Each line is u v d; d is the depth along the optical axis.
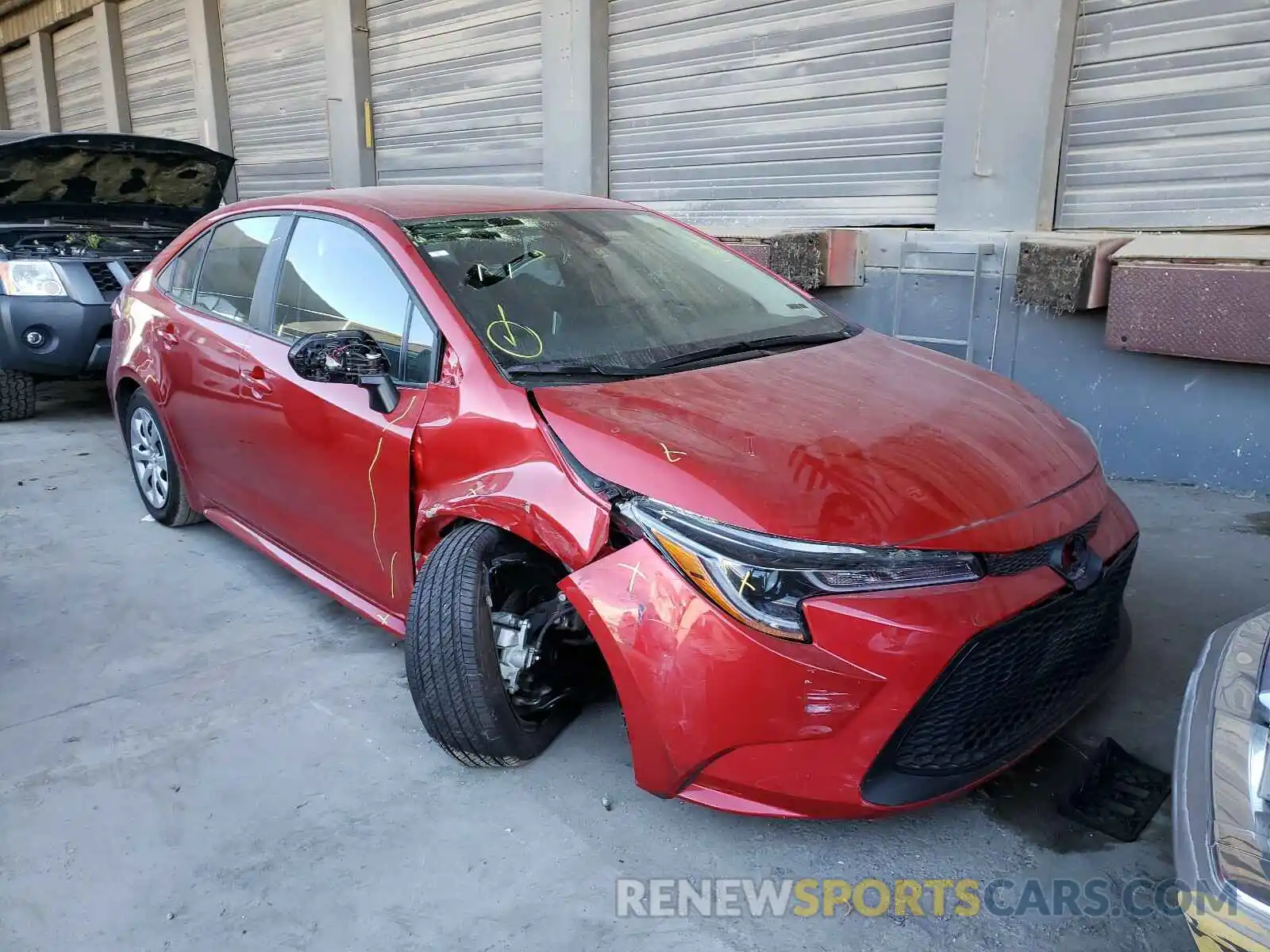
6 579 4.11
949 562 2.16
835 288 5.96
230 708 3.11
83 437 6.42
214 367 3.73
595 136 7.47
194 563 4.27
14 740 2.95
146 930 2.21
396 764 2.81
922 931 2.17
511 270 3.11
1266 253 4.22
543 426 2.53
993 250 5.30
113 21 13.34
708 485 2.22
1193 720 1.83
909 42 5.77
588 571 2.29
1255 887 1.54
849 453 2.36
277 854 2.45
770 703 2.11
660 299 3.24
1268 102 4.64
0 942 2.19
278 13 10.48
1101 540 2.50
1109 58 5.07
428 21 8.71
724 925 2.20
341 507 3.17
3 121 17.28
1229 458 4.77
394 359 3.00
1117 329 4.64
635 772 2.32
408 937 2.18
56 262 6.23
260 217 3.77
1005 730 2.32
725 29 6.64
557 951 2.14
